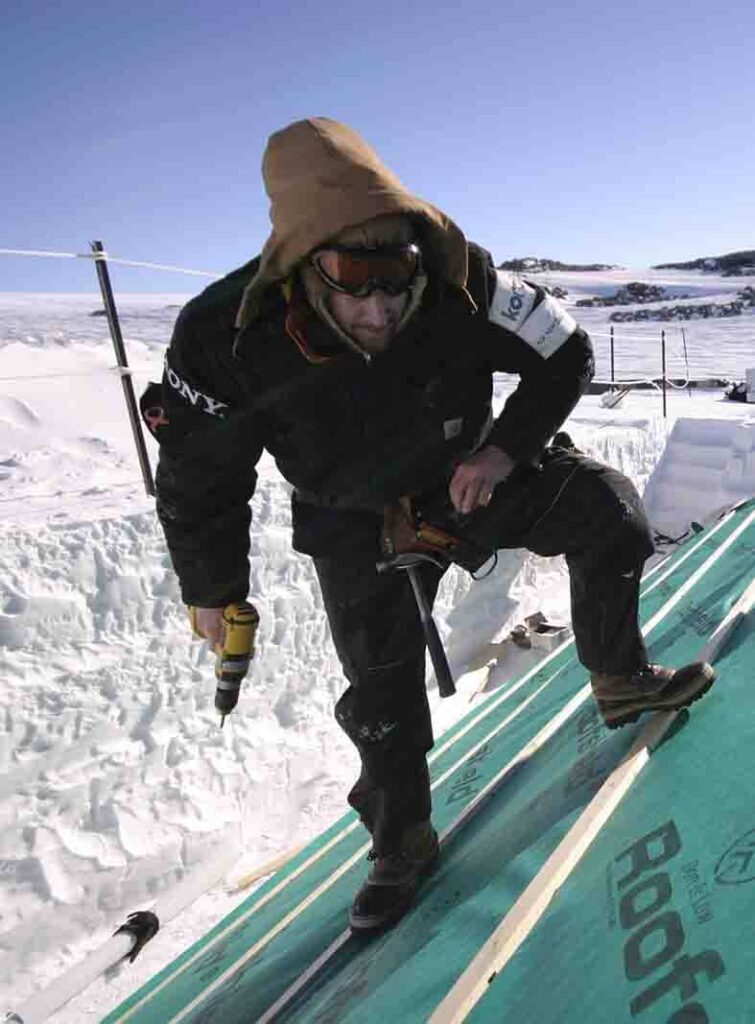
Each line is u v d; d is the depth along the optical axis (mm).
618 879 1500
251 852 4516
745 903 1233
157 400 1743
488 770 2875
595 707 2514
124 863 4039
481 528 1839
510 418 1732
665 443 9469
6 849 3756
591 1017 1230
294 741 5016
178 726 4414
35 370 8297
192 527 1829
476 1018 1402
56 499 4809
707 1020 1081
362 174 1415
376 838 2090
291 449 1771
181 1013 2521
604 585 1838
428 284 1590
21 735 3818
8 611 3793
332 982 2004
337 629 1979
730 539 4227
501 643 6664
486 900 1797
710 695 1987
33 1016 3338
